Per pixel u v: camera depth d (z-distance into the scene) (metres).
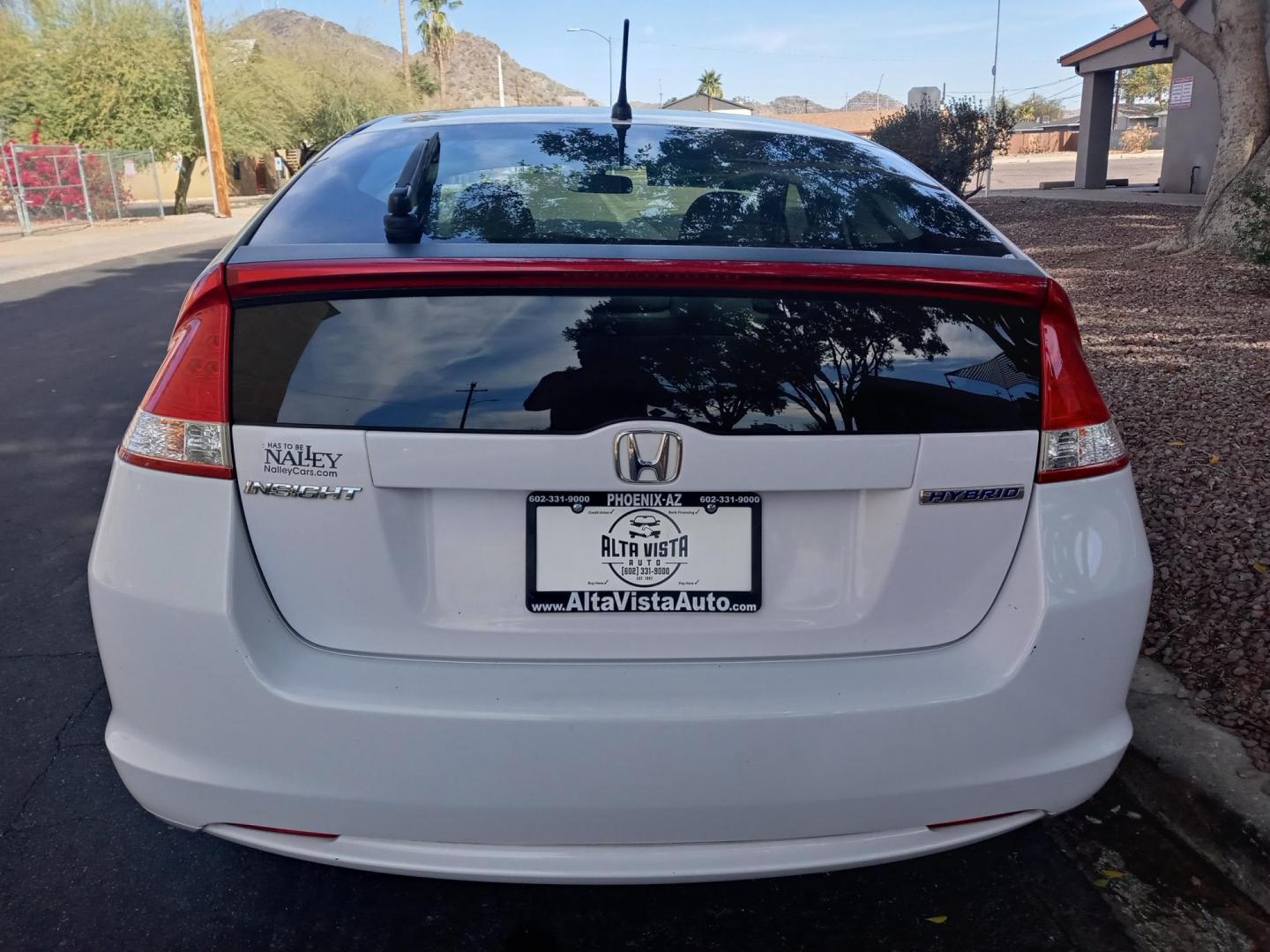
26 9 30.81
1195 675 3.21
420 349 1.92
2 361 8.35
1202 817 2.69
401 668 1.95
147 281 13.95
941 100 19.39
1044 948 2.36
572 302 1.92
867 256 2.02
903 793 1.97
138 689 1.97
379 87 48.31
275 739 1.91
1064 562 2.02
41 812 2.79
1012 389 2.02
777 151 2.77
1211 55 10.74
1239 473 4.64
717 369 1.93
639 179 2.49
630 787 1.90
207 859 2.63
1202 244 10.88
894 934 2.40
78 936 2.35
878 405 1.96
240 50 35.59
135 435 2.03
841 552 2.02
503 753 1.88
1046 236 14.52
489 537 1.97
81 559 4.42
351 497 1.93
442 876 1.95
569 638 1.99
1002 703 1.98
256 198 44.91
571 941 2.38
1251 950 2.35
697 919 2.45
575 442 1.92
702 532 1.98
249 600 1.93
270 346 1.94
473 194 2.34
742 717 1.90
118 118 30.78
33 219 26.41
